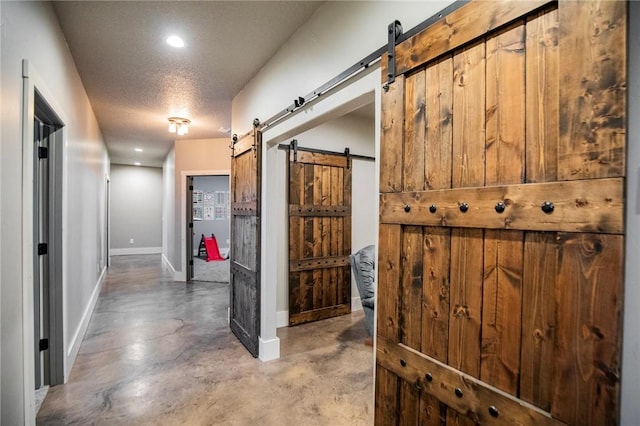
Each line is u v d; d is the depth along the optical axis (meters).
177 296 4.83
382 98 1.39
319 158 3.77
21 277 1.44
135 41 2.38
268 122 2.59
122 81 3.12
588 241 0.77
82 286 3.24
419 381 1.21
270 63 2.62
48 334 2.27
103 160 5.79
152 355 2.78
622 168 0.72
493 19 0.98
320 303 3.80
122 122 4.62
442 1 1.22
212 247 8.96
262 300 2.72
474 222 1.03
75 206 2.88
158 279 6.06
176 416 1.94
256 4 1.95
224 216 10.14
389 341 1.33
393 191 1.32
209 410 2.00
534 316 0.89
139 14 2.06
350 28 1.71
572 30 0.80
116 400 2.10
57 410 1.98
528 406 0.89
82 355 2.78
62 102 2.27
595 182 0.76
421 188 1.21
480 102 1.02
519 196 0.91
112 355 2.78
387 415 1.34
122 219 9.02
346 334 3.33
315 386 2.29
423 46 1.21
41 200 2.26
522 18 0.92
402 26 1.38
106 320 3.72
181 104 3.81
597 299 0.76
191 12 2.04
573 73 0.80
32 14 1.60
